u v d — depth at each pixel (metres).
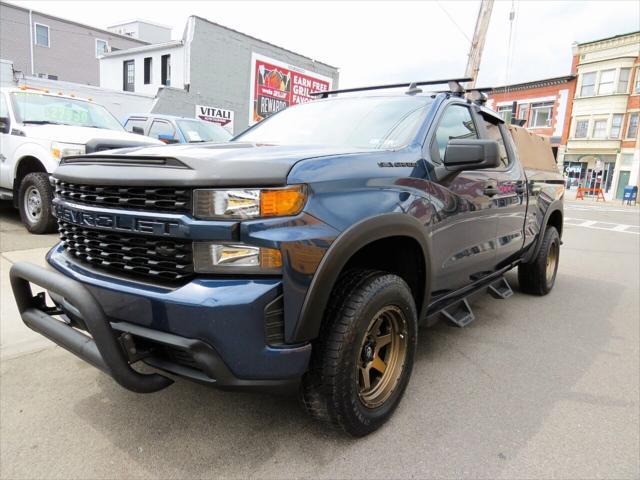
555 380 3.05
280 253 1.79
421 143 2.69
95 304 1.83
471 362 3.28
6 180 6.19
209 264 1.78
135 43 39.56
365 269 2.29
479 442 2.32
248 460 2.11
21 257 4.74
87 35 36.62
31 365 2.89
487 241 3.43
